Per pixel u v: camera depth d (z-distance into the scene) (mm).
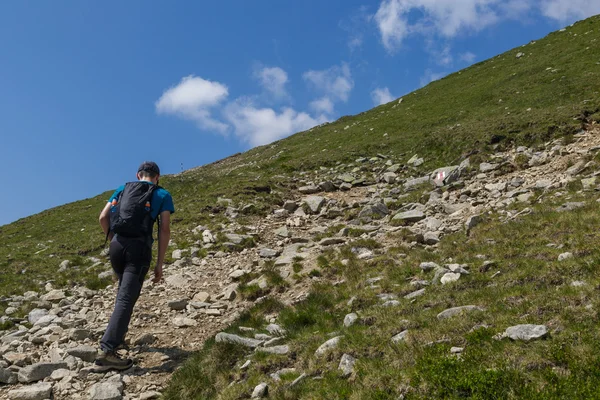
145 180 9617
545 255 9945
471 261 10945
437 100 55375
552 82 42344
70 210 41594
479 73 63188
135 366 9156
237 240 19922
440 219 17484
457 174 24484
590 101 30828
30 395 7961
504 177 22125
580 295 7410
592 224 10969
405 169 31250
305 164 38750
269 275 13859
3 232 36188
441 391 5957
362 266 12930
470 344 6871
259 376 7840
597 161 18188
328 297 11070
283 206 26469
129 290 9031
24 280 17578
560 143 24812
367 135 49531
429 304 8953
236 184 31469
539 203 14727
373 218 21312
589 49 49219
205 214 25484
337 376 7102
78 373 8773
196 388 8039
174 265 17641
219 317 12031
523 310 7516
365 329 8547
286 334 9445
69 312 13352
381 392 6316
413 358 6910
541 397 5305
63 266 19500
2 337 11031
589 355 5832
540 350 6211
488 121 32906
